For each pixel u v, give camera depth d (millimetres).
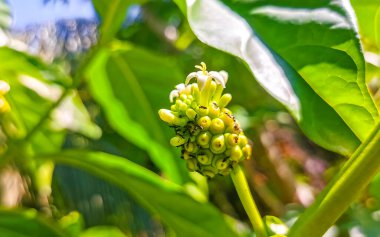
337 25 279
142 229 869
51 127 483
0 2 473
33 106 477
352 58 278
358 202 598
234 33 272
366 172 253
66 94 400
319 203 259
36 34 949
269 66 273
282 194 912
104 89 468
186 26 794
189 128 285
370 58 457
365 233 572
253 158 920
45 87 478
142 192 354
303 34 280
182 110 288
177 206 348
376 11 347
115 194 818
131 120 468
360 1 346
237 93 892
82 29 989
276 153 934
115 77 462
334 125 283
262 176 914
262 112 908
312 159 977
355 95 281
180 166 455
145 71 457
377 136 253
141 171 351
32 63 462
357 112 283
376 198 504
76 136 739
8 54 448
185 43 810
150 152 465
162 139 461
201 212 343
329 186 260
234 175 281
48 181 512
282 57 280
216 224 346
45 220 388
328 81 280
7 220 381
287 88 274
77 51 986
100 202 800
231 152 281
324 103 282
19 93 470
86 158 367
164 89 464
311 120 280
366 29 359
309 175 949
